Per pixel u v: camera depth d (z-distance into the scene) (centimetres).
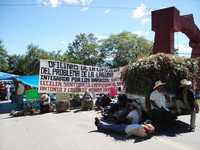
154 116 1107
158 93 1107
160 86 1105
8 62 7950
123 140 992
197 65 1237
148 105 1155
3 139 1122
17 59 8206
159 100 1106
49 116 1736
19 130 1300
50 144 990
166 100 1173
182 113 1153
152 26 1961
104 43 6316
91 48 6506
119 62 6097
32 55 7862
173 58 1177
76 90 2061
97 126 1199
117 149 882
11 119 1700
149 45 6134
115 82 2162
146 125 1031
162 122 1127
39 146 971
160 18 1925
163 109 1107
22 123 1509
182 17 2039
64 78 2008
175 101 1171
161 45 1916
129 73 1230
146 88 1166
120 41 6125
